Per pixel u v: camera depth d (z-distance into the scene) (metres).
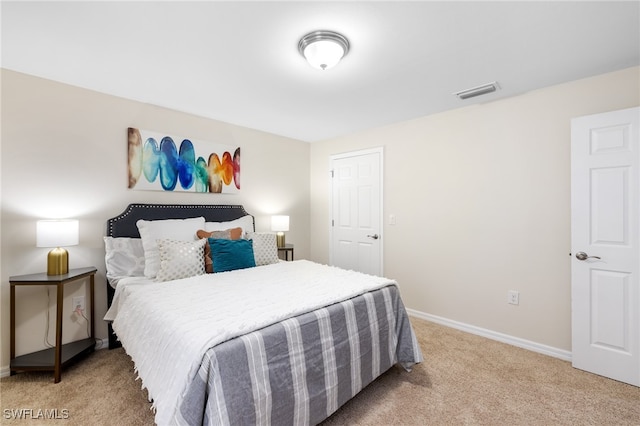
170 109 2.87
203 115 3.06
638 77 2.00
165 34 1.64
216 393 1.12
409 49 1.80
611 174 2.00
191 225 2.73
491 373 2.07
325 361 1.53
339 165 3.93
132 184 2.61
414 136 3.18
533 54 1.86
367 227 3.62
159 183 2.77
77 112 2.34
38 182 2.18
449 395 1.81
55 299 2.24
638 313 1.92
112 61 1.95
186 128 2.98
